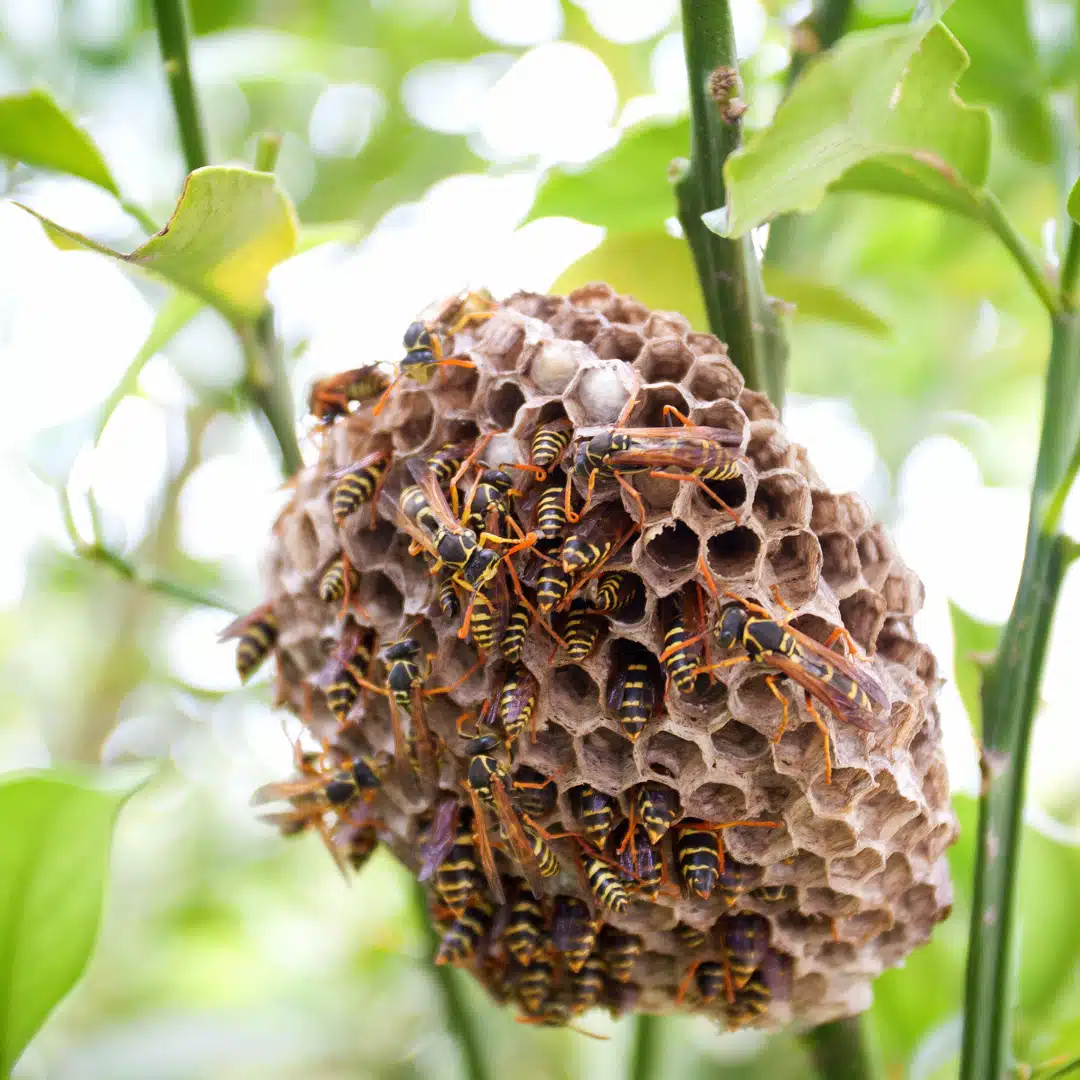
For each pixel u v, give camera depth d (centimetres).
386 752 16
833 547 16
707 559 15
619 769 15
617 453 15
